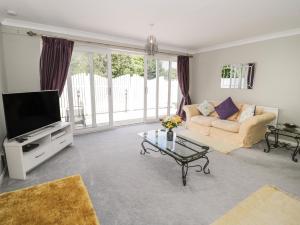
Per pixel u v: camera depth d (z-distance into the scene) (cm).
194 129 448
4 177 229
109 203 184
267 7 249
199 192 205
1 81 284
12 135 233
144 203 185
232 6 247
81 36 380
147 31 370
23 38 322
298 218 165
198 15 280
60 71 355
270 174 246
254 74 418
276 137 344
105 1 237
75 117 413
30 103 264
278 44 371
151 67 524
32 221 155
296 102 355
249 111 374
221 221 162
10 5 250
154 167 264
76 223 154
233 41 447
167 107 576
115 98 612
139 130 461
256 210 176
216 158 296
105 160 285
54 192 196
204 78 545
